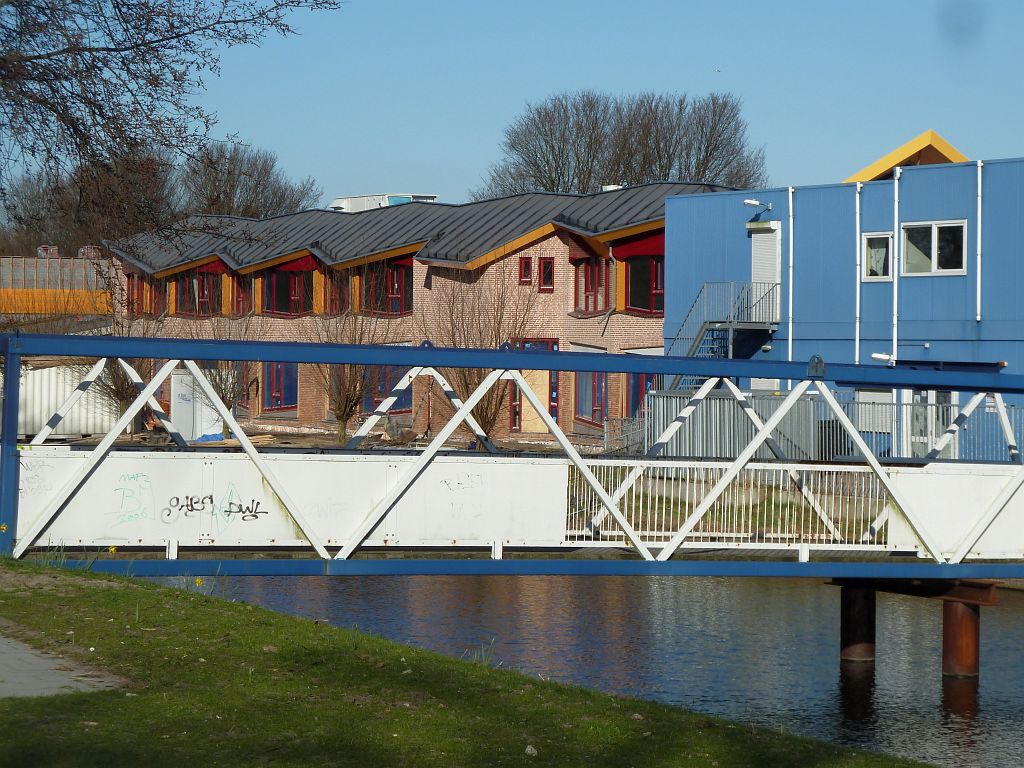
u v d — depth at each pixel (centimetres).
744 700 2053
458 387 4738
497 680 1183
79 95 2136
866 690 2136
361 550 1642
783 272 4081
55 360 4566
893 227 3834
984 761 1744
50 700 934
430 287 5284
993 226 3625
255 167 9312
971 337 3669
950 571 1828
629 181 9000
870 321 3884
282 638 1234
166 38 2178
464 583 3170
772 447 1897
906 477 1809
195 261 6059
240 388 4794
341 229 5866
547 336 5028
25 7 2120
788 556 1838
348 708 996
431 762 875
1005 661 2353
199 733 886
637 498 1770
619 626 2639
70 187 2214
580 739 990
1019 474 1848
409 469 1633
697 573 1745
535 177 9219
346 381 4862
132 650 1125
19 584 1366
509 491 1683
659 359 1686
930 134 4009
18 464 1517
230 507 1588
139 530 1557
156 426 4688
